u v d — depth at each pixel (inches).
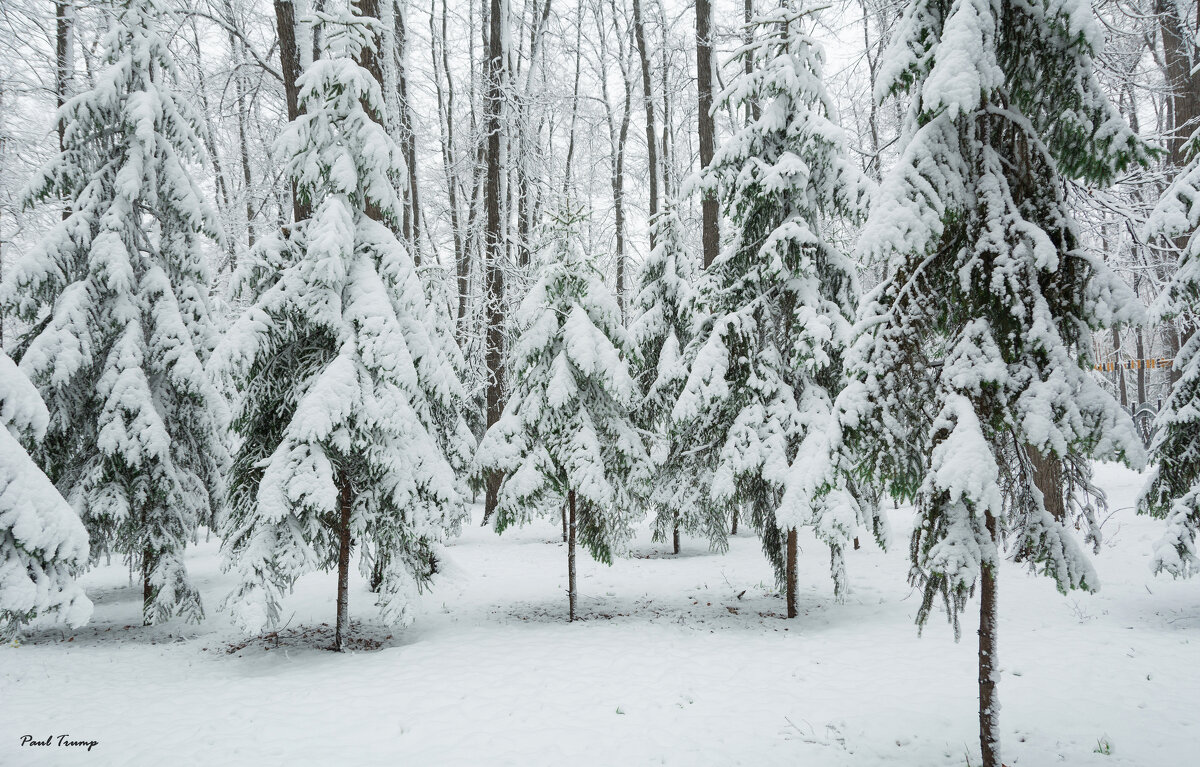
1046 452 182.5
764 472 380.5
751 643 355.3
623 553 497.0
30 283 414.0
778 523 361.7
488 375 808.9
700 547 688.4
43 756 232.2
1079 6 171.8
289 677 323.9
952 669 295.0
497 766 220.2
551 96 1028.5
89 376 439.5
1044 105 195.6
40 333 438.6
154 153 465.1
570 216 453.4
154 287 452.1
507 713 265.9
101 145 458.6
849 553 609.0
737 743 232.8
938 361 210.8
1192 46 501.4
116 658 367.6
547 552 668.1
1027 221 188.2
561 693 287.3
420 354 391.5
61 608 238.8
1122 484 745.6
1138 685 261.4
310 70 373.7
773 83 406.0
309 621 445.1
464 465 522.3
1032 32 187.5
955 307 207.2
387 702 281.3
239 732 251.9
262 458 376.8
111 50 457.7
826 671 302.7
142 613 481.4
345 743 240.1
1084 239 541.6
